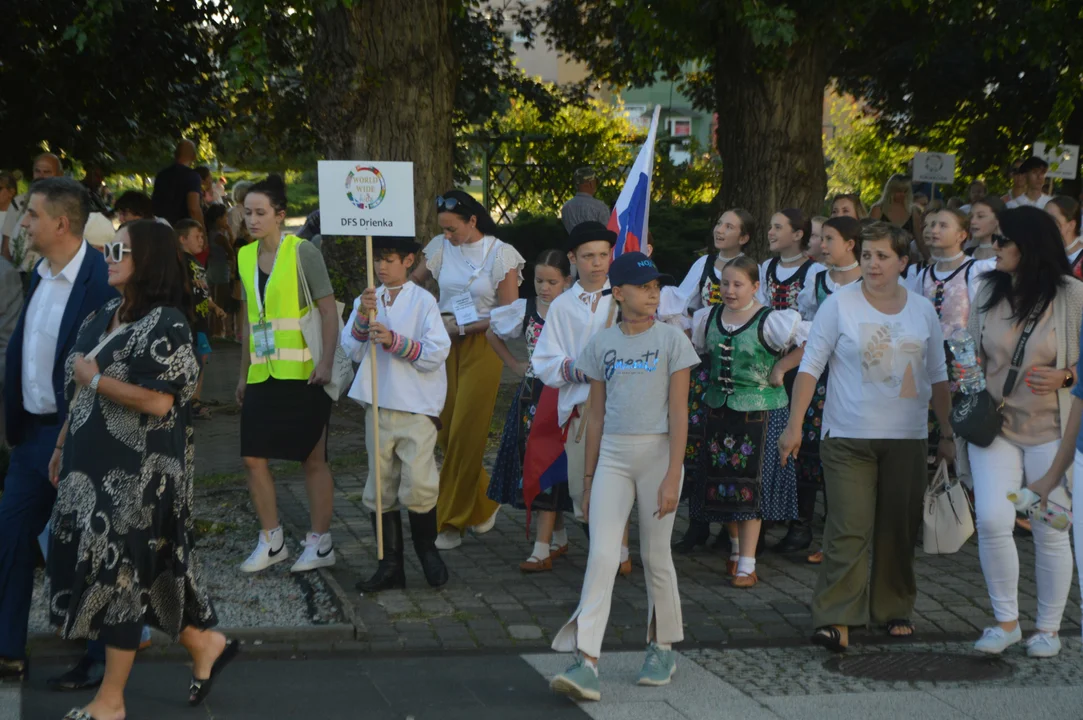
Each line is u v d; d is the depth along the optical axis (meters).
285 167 25.91
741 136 14.40
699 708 5.15
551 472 6.98
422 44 12.31
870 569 6.66
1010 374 5.90
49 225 5.25
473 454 7.67
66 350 5.23
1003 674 5.69
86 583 4.64
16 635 5.20
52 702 5.04
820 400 7.73
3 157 17.78
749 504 7.01
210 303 16.39
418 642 5.93
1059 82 15.72
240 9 11.45
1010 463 5.96
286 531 7.95
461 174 24.30
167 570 4.81
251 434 6.82
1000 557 5.95
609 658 5.82
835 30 13.41
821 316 6.12
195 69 18.22
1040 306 5.82
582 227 6.57
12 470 5.35
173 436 4.79
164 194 16.19
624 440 5.32
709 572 7.38
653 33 13.58
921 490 6.12
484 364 7.64
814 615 5.96
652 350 5.29
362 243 12.94
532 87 22.81
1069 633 6.32
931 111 23.00
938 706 5.22
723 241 7.92
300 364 6.73
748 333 7.05
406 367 6.71
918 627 6.38
